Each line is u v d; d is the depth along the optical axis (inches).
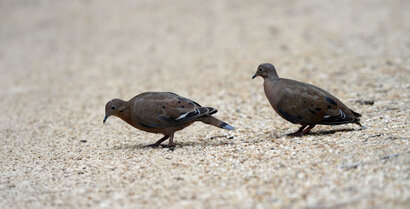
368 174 301.0
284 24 1113.4
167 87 756.6
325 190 285.4
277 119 511.5
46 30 1348.4
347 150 348.2
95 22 1360.7
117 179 337.4
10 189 333.1
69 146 463.5
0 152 455.5
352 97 569.6
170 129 408.5
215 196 291.6
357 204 264.2
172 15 1330.0
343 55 834.2
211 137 451.8
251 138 433.1
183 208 278.4
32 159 419.5
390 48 845.2
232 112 570.3
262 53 909.2
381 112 482.3
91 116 614.5
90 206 291.9
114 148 437.1
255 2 1369.3
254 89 683.4
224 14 1273.4
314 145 375.2
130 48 1079.0
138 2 1529.3
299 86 405.1
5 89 853.8
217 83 745.6
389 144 349.7
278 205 272.1
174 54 986.1
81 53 1087.6
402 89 569.6
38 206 296.7
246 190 297.0
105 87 805.2
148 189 312.2
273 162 343.3
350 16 1158.3
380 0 1322.6
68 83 859.4
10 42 1263.5
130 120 413.1
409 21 1074.7
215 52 960.3
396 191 273.0
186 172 339.6
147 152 406.3
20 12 1589.6
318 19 1138.7
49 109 682.8
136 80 830.5
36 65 1027.9
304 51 890.1
